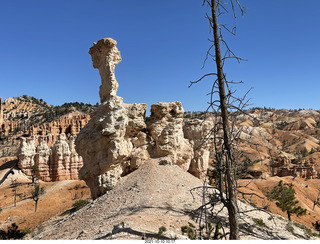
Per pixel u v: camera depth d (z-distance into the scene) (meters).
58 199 72.38
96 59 37.97
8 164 100.25
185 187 28.94
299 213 50.97
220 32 9.30
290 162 120.00
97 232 19.59
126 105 37.03
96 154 34.41
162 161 34.31
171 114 38.88
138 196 27.00
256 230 20.80
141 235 15.60
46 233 26.42
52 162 101.25
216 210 23.58
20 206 66.62
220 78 9.05
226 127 8.90
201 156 38.06
